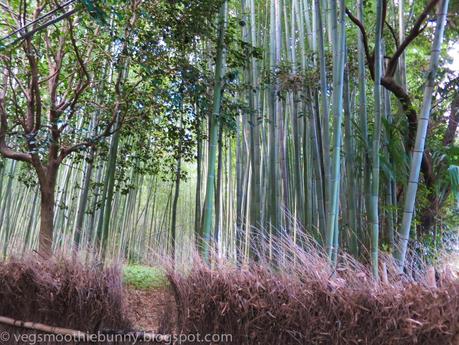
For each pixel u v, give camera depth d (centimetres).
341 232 549
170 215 1273
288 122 757
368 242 493
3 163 936
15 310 432
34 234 1064
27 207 1109
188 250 418
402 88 561
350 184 489
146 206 1195
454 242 437
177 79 574
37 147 605
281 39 745
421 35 638
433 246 466
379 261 394
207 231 490
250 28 727
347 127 495
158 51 568
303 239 470
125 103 604
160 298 416
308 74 614
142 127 659
